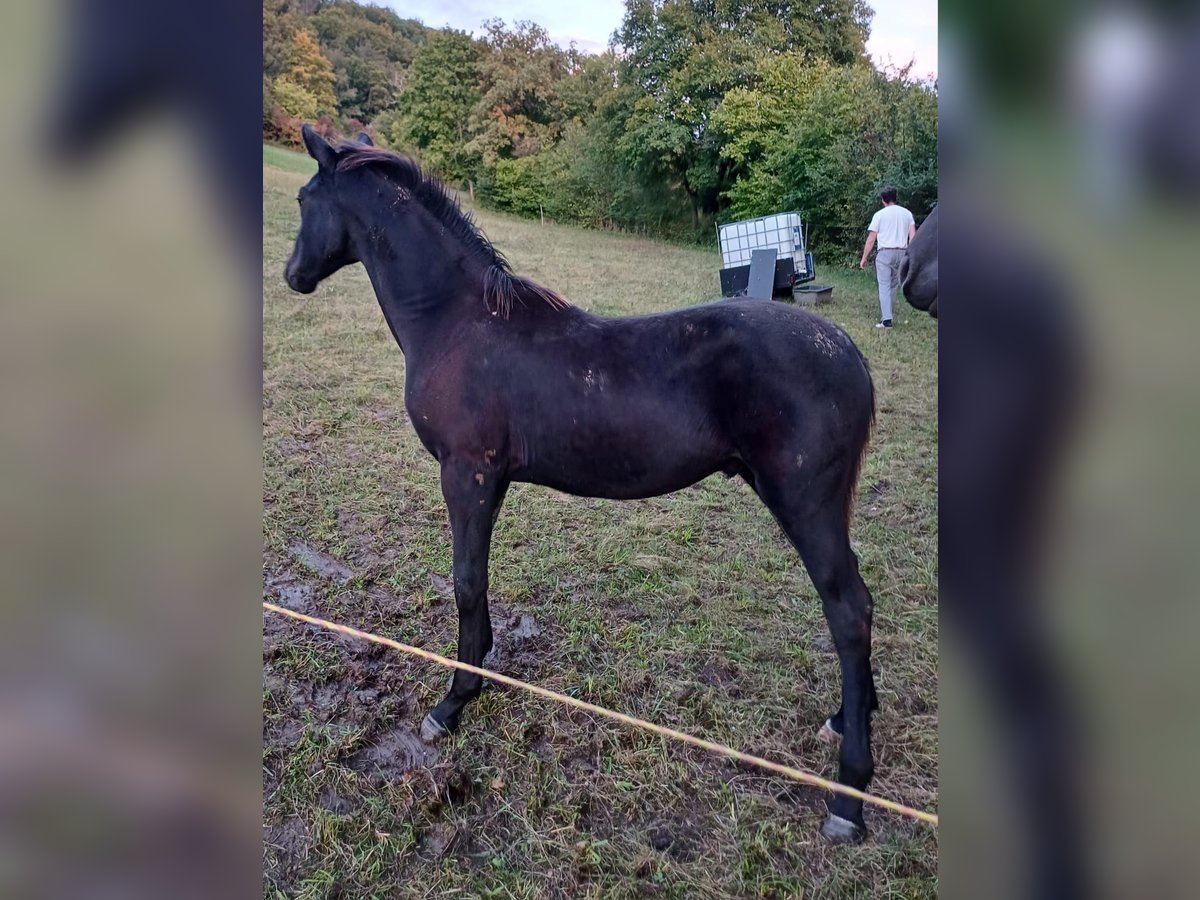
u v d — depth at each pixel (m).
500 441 1.93
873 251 9.35
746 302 1.85
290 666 2.31
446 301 1.96
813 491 1.71
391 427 3.99
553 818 1.84
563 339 1.88
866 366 1.80
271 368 4.61
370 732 2.10
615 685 2.28
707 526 3.25
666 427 1.79
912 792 1.94
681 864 1.73
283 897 1.64
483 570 2.05
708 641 2.50
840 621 1.74
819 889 1.67
